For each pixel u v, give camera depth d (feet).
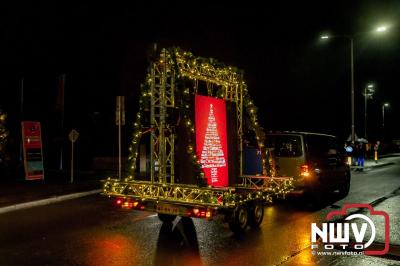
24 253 22.34
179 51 27.48
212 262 20.81
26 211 35.58
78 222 30.45
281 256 21.90
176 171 28.14
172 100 27.43
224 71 32.09
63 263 20.61
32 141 56.54
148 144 74.54
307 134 39.32
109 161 72.69
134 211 34.96
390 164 105.81
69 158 88.17
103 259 21.24
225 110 32.01
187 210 24.73
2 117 66.03
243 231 26.81
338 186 43.45
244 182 34.12
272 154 36.24
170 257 21.62
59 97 72.54
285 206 37.83
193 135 26.71
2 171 65.57
